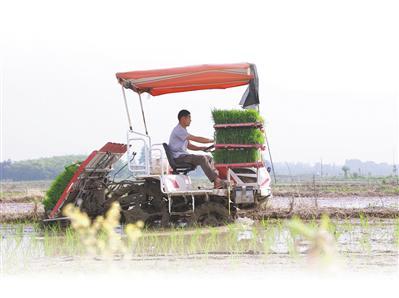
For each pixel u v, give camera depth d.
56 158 139.00
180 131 10.73
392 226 10.38
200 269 6.14
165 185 10.21
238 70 10.44
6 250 8.09
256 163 10.55
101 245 2.96
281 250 7.57
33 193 27.55
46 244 8.41
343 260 6.50
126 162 11.30
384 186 31.36
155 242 8.50
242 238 8.84
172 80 10.39
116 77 10.41
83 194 11.08
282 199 20.42
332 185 33.22
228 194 10.45
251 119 10.53
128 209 10.97
